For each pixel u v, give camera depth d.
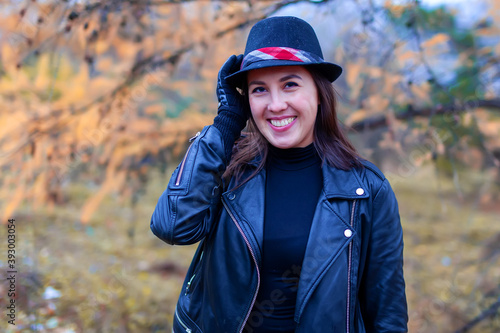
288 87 1.22
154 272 3.82
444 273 3.76
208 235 1.31
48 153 2.09
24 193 2.12
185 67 2.63
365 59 2.41
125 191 2.63
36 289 2.71
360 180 1.26
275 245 1.23
